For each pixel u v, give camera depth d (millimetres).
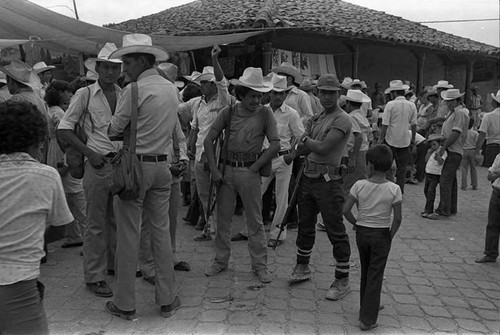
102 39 9445
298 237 4473
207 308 3932
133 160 3559
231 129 4461
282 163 5422
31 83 4922
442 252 5520
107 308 3855
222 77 5012
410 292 4336
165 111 3705
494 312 3949
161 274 3773
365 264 3729
